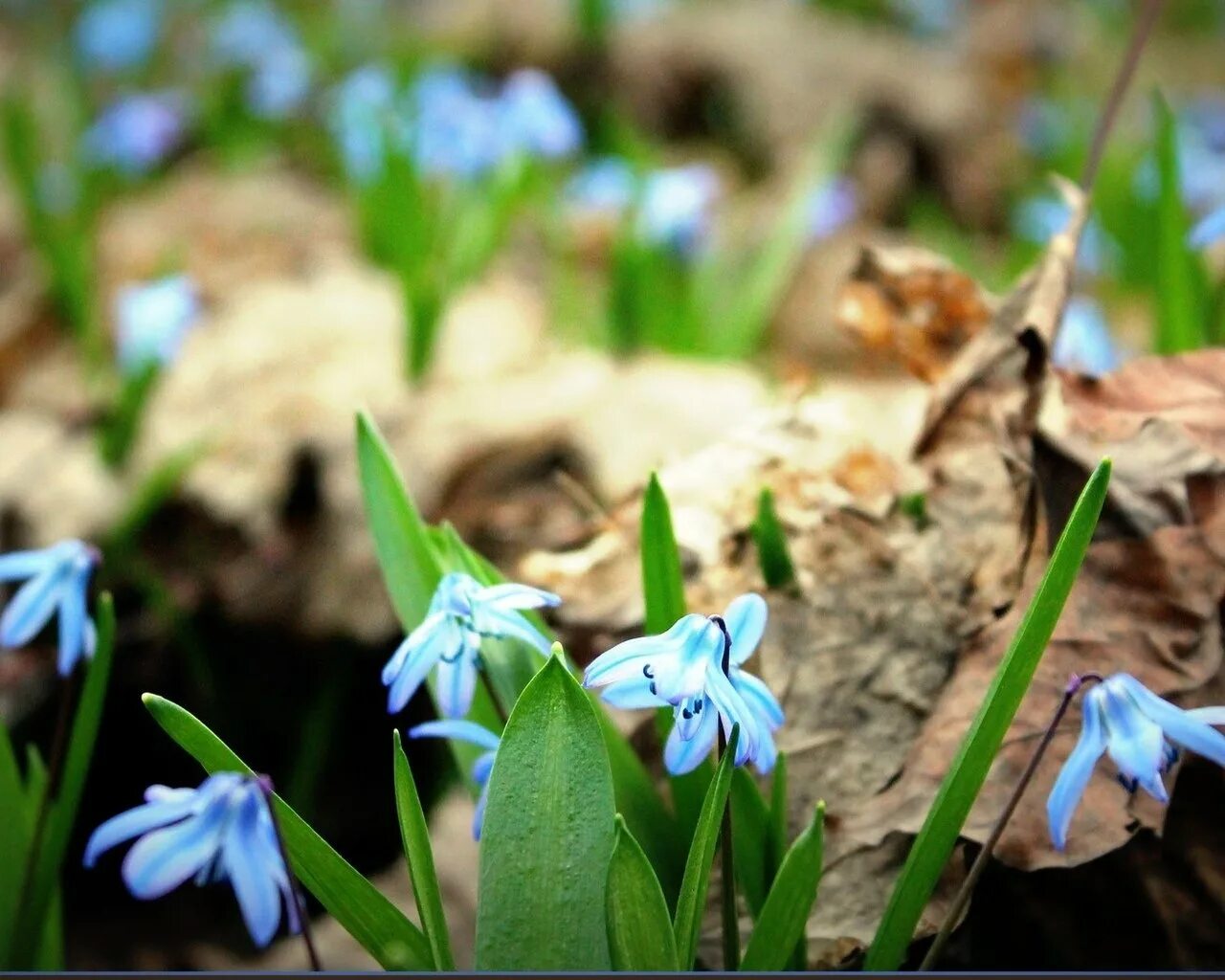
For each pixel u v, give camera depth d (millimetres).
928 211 1360
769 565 460
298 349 850
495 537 663
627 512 490
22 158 881
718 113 1634
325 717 642
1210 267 803
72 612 429
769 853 421
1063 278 474
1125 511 445
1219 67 2221
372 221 973
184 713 392
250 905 373
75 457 777
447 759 606
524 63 1701
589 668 384
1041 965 445
